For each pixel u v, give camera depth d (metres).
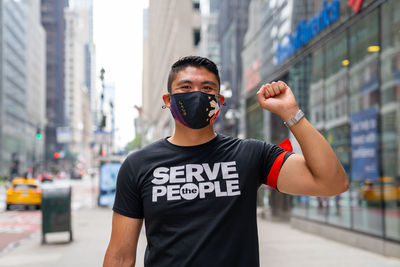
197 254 1.86
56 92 142.00
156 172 2.00
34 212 21.66
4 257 8.88
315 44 11.41
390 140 8.37
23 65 97.62
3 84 79.19
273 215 15.12
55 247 10.14
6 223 16.55
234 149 2.05
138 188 2.03
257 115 16.42
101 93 24.84
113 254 2.08
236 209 1.93
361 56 9.30
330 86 10.82
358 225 9.40
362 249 9.13
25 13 100.81
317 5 11.07
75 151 162.25
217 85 2.14
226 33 21.31
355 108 9.62
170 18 44.75
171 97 2.08
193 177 1.96
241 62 18.53
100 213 19.45
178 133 2.11
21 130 93.94
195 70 2.10
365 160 9.16
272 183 2.07
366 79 9.13
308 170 1.96
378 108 8.70
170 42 44.38
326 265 7.56
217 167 1.98
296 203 13.09
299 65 12.45
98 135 25.05
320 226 11.27
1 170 76.00
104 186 22.92
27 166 97.81
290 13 12.80
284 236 11.40
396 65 8.15
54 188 10.92
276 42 14.09
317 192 1.94
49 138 136.00
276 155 2.06
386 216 8.34
